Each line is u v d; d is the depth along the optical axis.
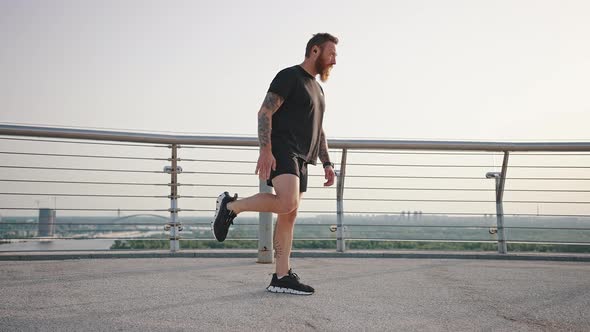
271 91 2.40
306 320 1.82
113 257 4.02
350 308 2.05
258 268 3.33
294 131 2.46
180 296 2.28
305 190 2.63
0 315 1.85
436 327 1.75
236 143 4.44
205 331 1.65
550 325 1.81
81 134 4.22
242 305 2.08
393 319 1.86
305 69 2.57
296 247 4.61
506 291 2.50
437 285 2.67
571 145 4.64
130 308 2.00
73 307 2.01
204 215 4.39
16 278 2.79
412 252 4.34
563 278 2.96
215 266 3.44
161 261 3.75
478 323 1.82
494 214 4.64
